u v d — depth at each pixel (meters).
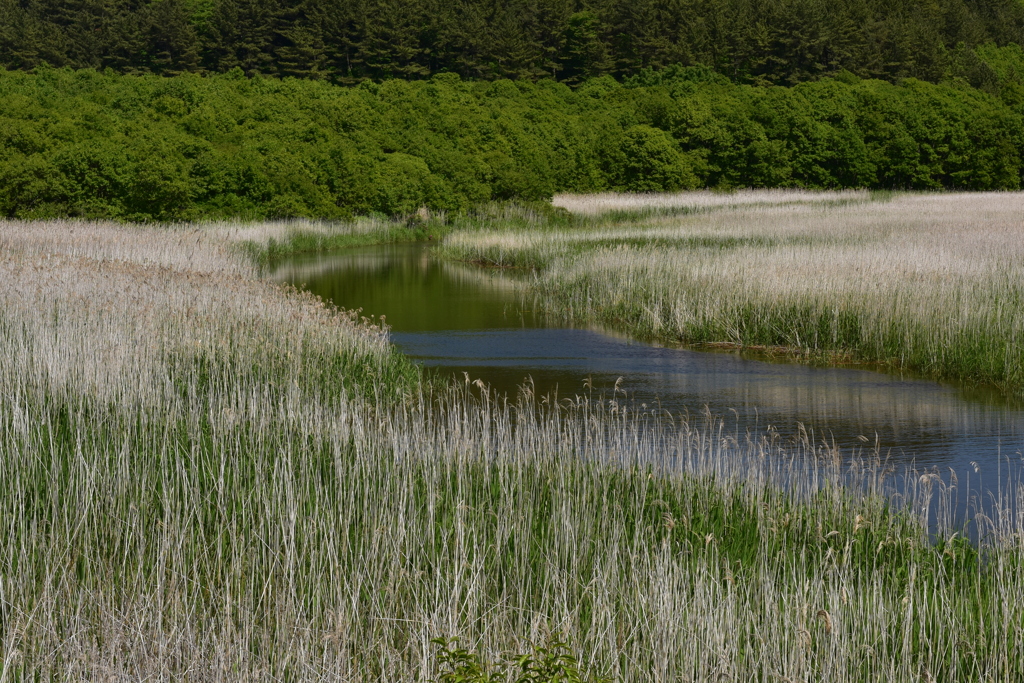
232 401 13.62
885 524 10.51
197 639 7.41
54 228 42.78
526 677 6.26
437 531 9.59
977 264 26.94
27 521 9.51
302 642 7.24
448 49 143.75
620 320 28.05
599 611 8.02
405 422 12.86
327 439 12.65
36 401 13.70
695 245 41.62
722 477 11.87
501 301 32.38
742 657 7.45
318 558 8.79
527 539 9.43
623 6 148.50
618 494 11.07
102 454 11.43
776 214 63.91
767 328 24.00
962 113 113.25
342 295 33.94
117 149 53.91
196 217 53.84
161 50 141.38
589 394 18.27
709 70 140.38
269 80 112.62
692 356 22.59
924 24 167.00
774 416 16.58
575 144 96.38
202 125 71.25
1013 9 197.88
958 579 9.26
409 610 8.17
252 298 21.39
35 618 7.61
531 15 147.50
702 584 8.16
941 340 20.89
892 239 37.91
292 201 61.09
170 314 18.72
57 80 92.81
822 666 7.14
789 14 149.75
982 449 14.41
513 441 13.25
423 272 42.38
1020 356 19.62
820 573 8.80
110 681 6.77
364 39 142.25
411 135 87.56
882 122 110.31
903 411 16.97
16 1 139.00
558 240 48.00
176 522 9.10
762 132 103.62
